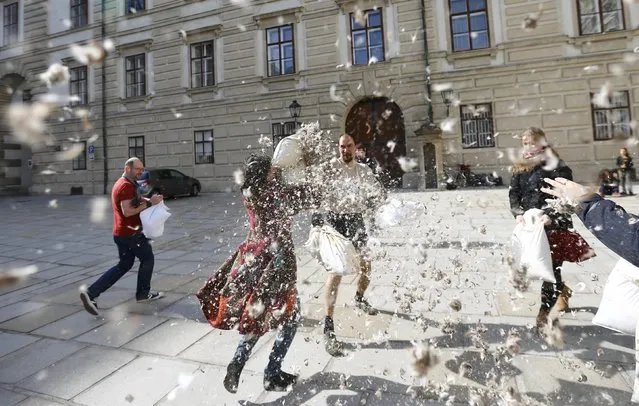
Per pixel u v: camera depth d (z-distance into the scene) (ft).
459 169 43.37
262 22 52.29
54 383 7.75
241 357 6.84
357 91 48.16
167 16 56.59
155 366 8.26
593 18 41.45
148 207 12.17
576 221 20.66
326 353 8.29
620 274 6.56
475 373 7.18
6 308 12.23
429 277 12.39
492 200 29.94
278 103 51.75
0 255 20.71
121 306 11.96
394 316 9.88
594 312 9.52
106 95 59.98
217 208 38.14
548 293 8.62
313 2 49.73
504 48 43.55
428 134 43.91
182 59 56.24
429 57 45.83
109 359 8.65
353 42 48.67
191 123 56.18
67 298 13.08
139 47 58.34
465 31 45.34
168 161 57.41
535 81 42.50
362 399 6.71
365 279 10.19
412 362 5.99
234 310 6.95
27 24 61.46
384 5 47.14
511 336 8.23
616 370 7.07
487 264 13.39
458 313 9.80
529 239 8.40
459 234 18.20
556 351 7.80
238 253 7.52
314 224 9.05
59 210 40.57
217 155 54.90
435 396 6.63
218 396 7.07
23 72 61.00
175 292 13.24
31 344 9.57
